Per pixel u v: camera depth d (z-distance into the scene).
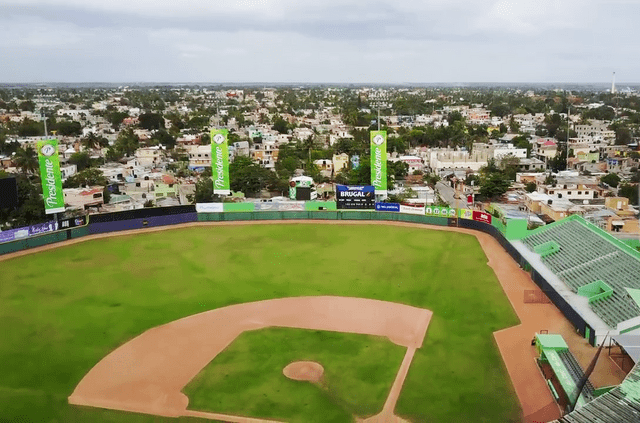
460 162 144.50
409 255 67.94
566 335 43.94
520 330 45.06
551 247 64.06
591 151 154.50
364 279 58.78
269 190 122.44
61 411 33.41
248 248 72.00
